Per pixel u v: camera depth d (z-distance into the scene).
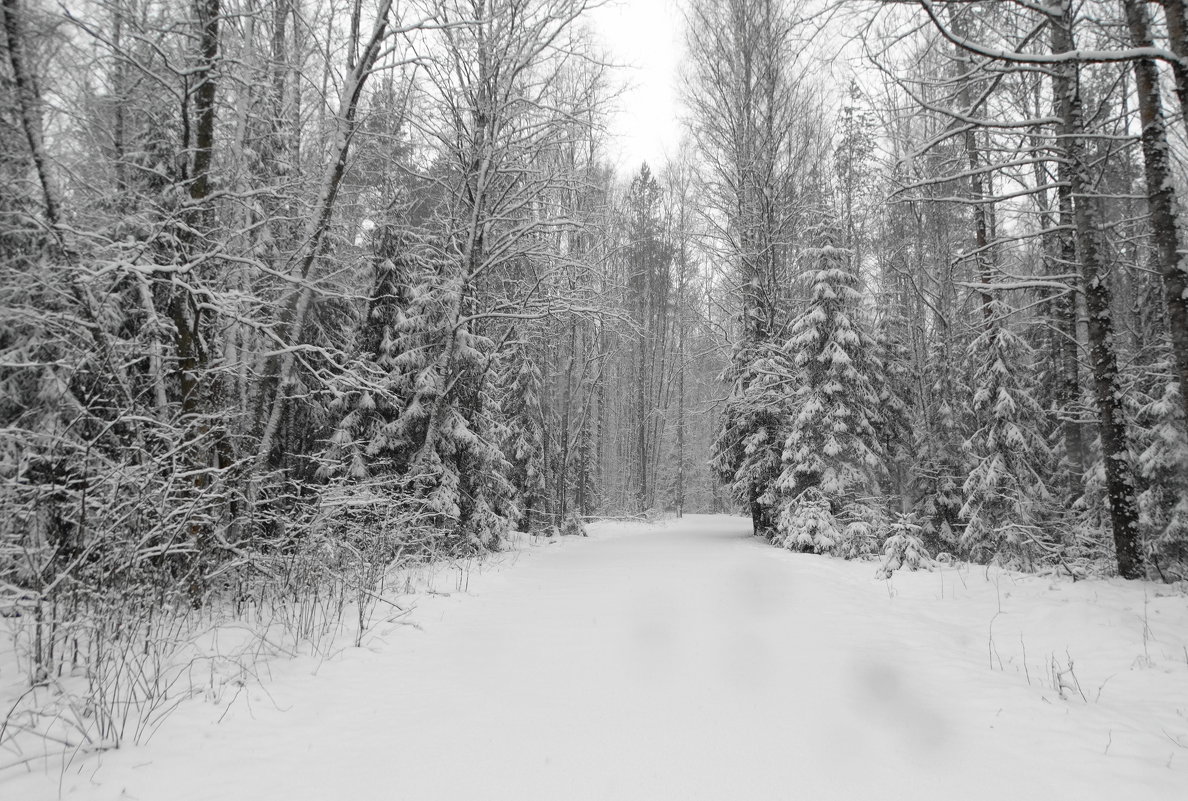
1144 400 13.78
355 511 9.77
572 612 8.60
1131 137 7.99
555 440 27.12
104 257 7.56
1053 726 4.51
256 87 9.80
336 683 5.50
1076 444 14.04
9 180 6.75
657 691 5.30
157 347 7.78
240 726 4.49
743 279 23.70
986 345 16.70
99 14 7.91
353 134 10.78
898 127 13.01
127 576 5.55
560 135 17.84
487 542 15.70
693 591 10.19
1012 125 8.20
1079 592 8.73
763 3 22.56
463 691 5.31
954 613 8.58
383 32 10.71
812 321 18.00
